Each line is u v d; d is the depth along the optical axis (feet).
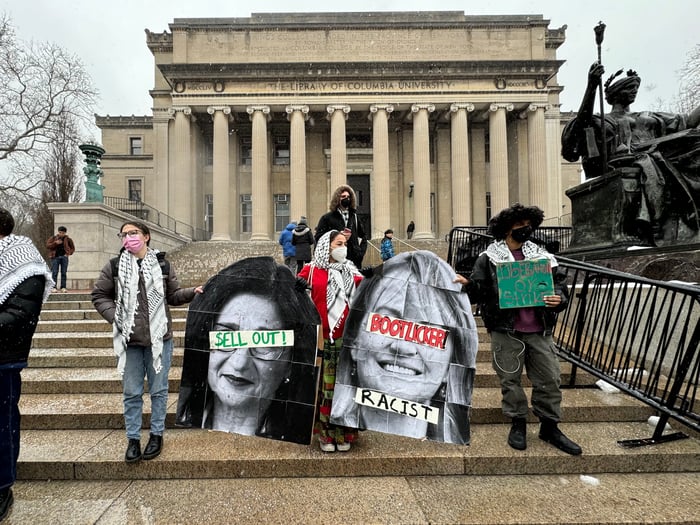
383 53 95.04
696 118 21.20
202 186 99.45
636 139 21.76
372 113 90.48
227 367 11.57
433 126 102.53
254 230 87.81
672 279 16.38
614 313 17.33
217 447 11.58
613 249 19.57
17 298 8.98
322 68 89.04
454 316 11.64
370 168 104.12
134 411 10.87
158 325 11.00
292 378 11.42
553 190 97.14
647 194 19.79
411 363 11.43
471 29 95.14
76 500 9.73
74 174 91.76
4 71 74.84
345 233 11.85
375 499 9.73
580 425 12.98
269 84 89.61
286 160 104.73
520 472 10.95
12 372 9.22
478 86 90.17
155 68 100.63
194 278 56.49
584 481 10.51
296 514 9.15
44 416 13.15
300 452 11.28
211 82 89.25
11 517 9.07
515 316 11.50
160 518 9.02
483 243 28.73
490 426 13.12
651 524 8.75
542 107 90.07
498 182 88.63
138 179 114.73
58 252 35.55
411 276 11.82
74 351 19.38
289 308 11.68
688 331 14.48
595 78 20.27
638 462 10.95
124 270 10.95
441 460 10.91
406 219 100.73
